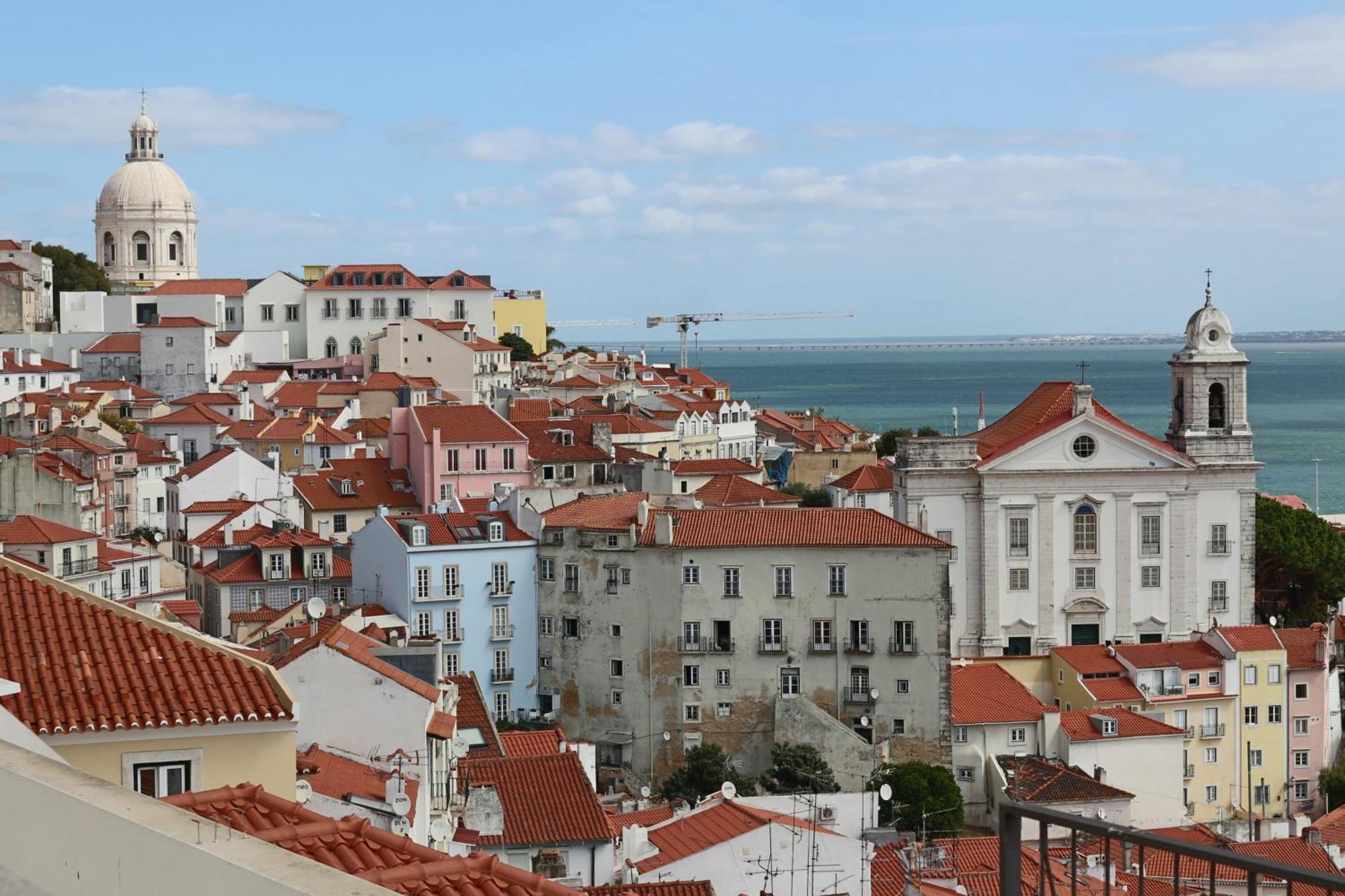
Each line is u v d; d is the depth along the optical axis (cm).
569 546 16675
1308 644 17438
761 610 16150
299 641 9812
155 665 3947
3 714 3334
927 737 15975
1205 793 16925
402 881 2738
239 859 2080
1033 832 14600
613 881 9375
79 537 17000
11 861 2394
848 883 9481
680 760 16162
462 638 16612
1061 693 17675
